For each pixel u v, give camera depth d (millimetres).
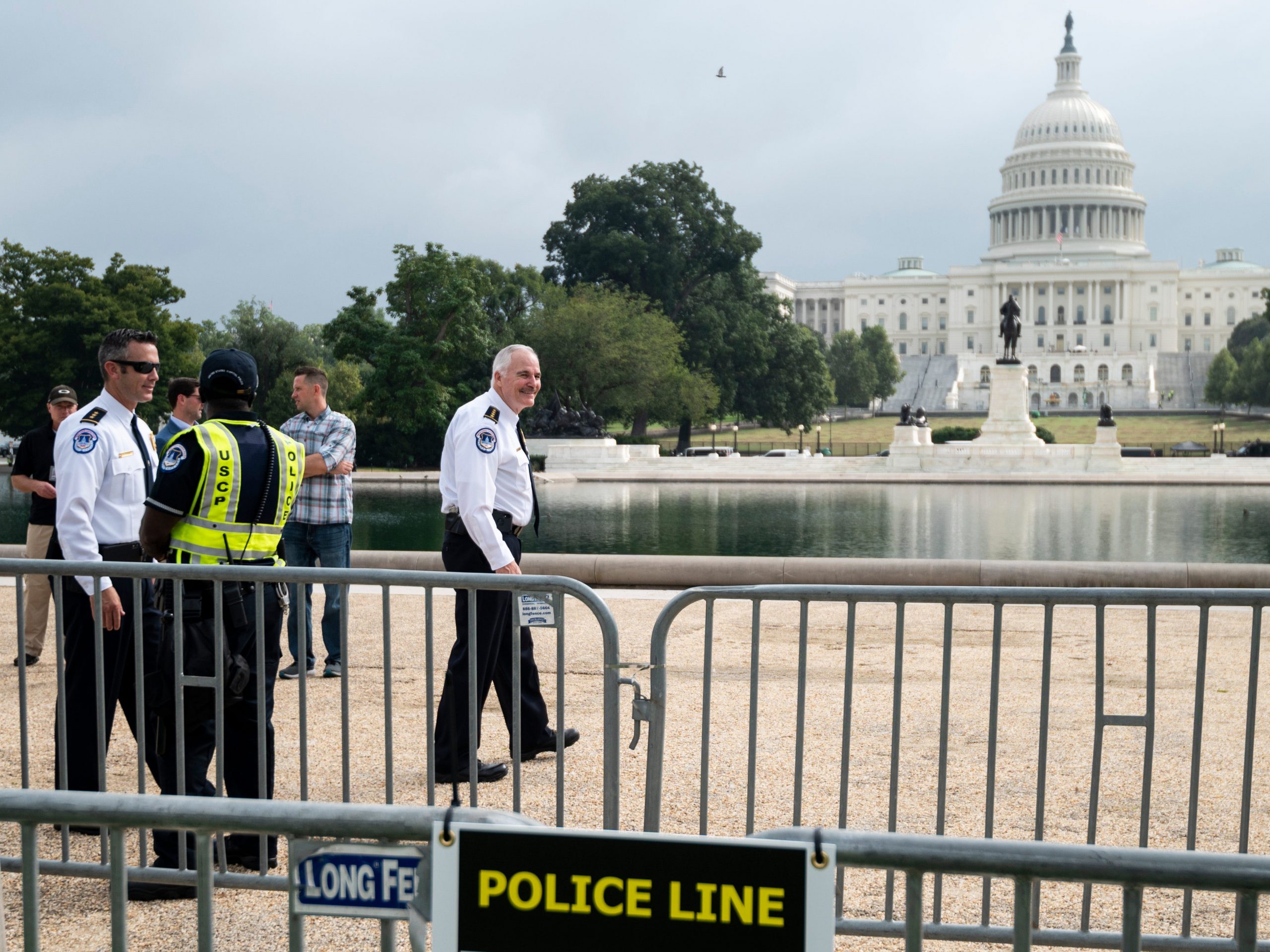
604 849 2109
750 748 4703
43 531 9922
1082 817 6020
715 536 27609
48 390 64125
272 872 5348
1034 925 4453
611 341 69438
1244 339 160125
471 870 2160
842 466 61844
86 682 5723
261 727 5086
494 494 6609
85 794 2408
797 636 11367
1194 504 40062
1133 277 176375
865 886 5160
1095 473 58406
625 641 11039
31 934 2426
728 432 108812
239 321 76625
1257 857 2145
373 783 6578
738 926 2088
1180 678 9445
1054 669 9828
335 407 77500
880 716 8102
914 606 13281
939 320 193375
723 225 85812
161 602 5160
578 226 88062
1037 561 14094
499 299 80375
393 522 30953
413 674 9609
